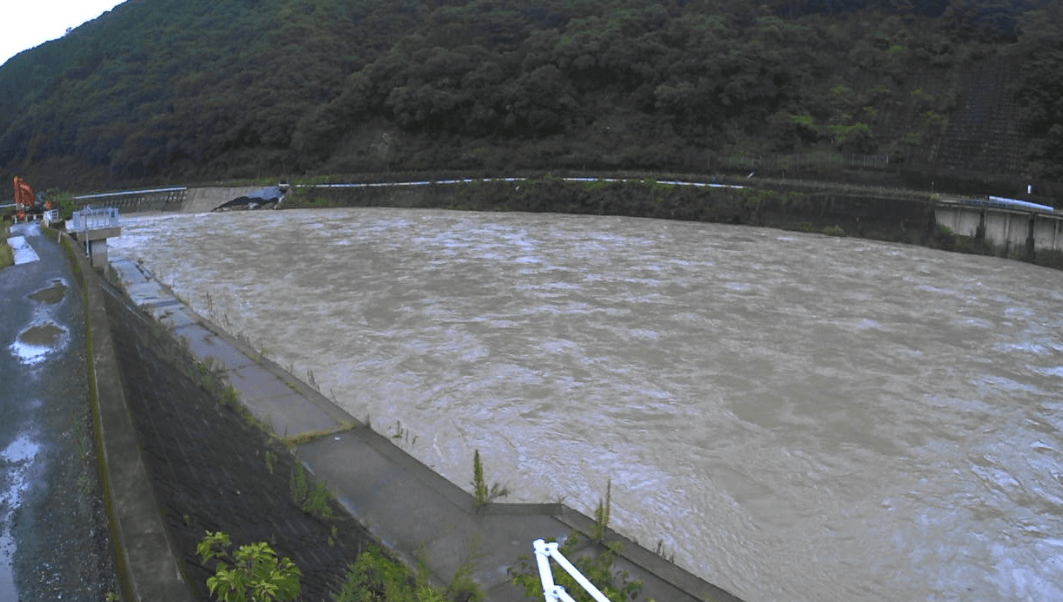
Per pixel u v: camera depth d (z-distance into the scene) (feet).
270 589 14.83
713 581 29.86
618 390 49.80
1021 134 142.61
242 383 47.32
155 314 65.31
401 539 28.68
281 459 34.24
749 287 78.89
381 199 169.37
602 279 82.48
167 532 17.95
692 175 147.13
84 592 17.01
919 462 40.32
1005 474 39.22
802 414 46.19
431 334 62.59
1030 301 74.54
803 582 30.17
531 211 150.41
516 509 31.63
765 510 35.37
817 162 151.64
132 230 133.18
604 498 35.83
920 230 110.42
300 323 66.64
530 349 58.34
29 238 91.76
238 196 184.44
